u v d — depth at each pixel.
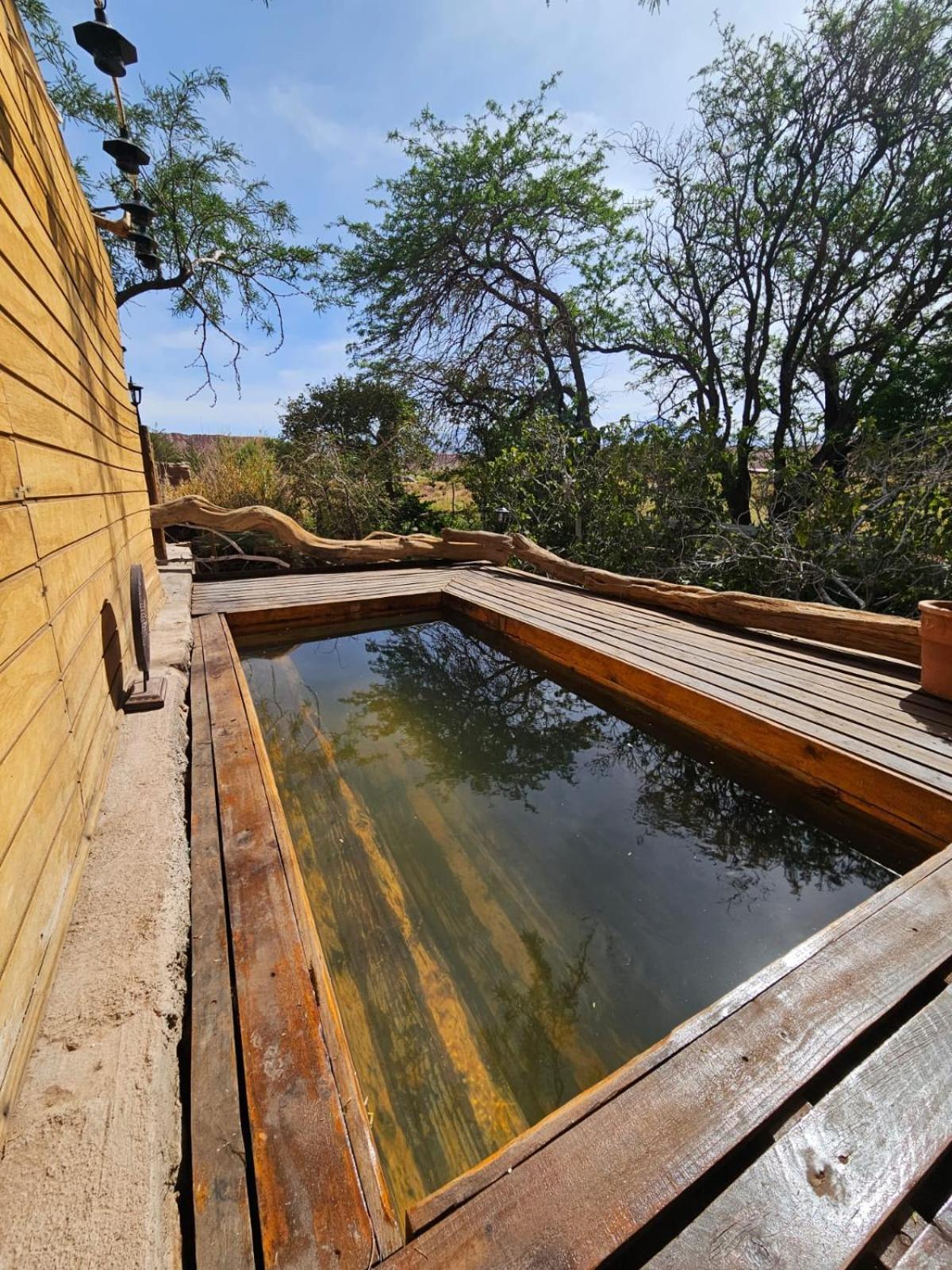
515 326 10.26
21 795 1.06
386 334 10.57
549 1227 0.82
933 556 4.55
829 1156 0.92
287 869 1.65
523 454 7.77
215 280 7.88
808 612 3.58
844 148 6.68
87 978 1.16
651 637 3.84
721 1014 1.16
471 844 2.37
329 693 3.98
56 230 1.85
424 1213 0.85
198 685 3.08
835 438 6.82
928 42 5.84
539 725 3.55
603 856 2.30
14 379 1.29
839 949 1.32
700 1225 0.83
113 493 2.69
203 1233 0.83
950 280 6.59
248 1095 1.02
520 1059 1.50
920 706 2.64
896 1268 0.80
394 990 1.69
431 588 5.49
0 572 1.08
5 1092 0.88
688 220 7.91
